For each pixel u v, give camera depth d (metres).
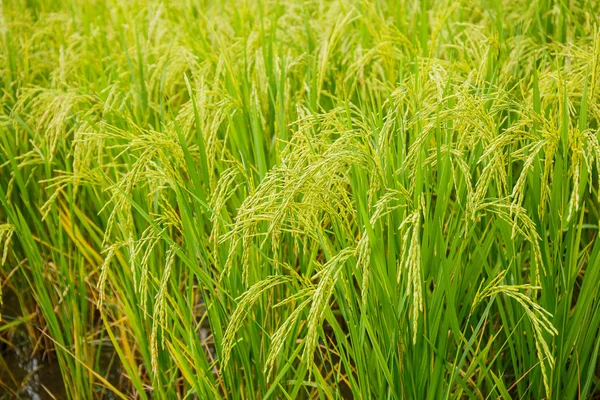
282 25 4.97
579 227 2.48
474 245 2.80
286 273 2.92
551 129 2.35
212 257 2.86
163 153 2.73
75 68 4.62
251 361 2.94
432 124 2.31
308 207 2.34
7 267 4.17
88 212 3.95
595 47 2.65
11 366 4.18
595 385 2.98
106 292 3.95
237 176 3.09
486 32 4.27
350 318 2.38
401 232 2.33
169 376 3.32
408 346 2.38
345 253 2.16
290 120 3.64
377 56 4.10
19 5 6.62
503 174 2.32
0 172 3.96
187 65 4.09
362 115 2.81
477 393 2.93
